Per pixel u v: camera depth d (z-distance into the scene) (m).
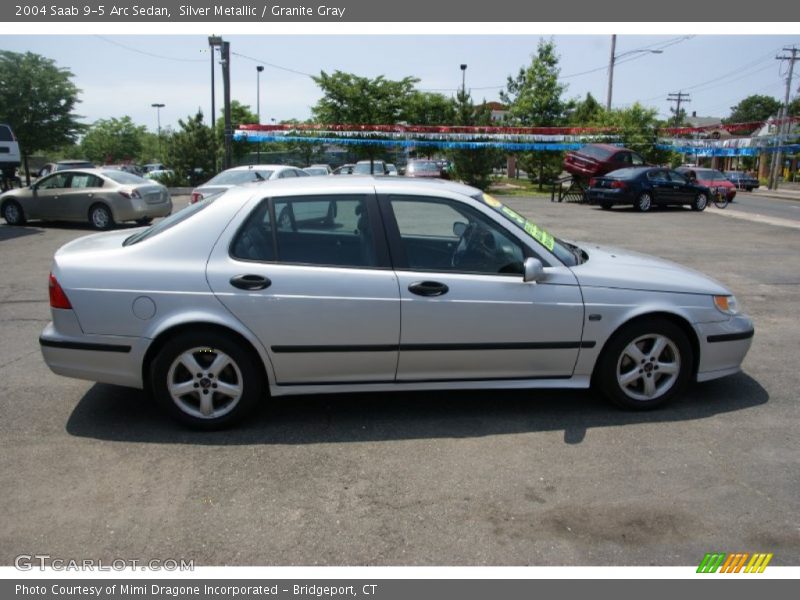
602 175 22.83
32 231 14.18
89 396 4.64
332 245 4.04
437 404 4.54
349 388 4.11
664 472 3.59
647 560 2.87
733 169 64.62
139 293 3.87
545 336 4.13
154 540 2.98
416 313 3.98
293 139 28.34
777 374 5.17
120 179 14.77
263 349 3.94
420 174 27.67
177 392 3.99
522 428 4.14
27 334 6.24
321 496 3.34
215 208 4.04
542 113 31.20
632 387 4.41
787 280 9.08
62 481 3.46
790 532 3.06
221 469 3.60
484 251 4.17
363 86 29.47
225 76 22.19
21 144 36.44
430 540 2.99
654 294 4.25
